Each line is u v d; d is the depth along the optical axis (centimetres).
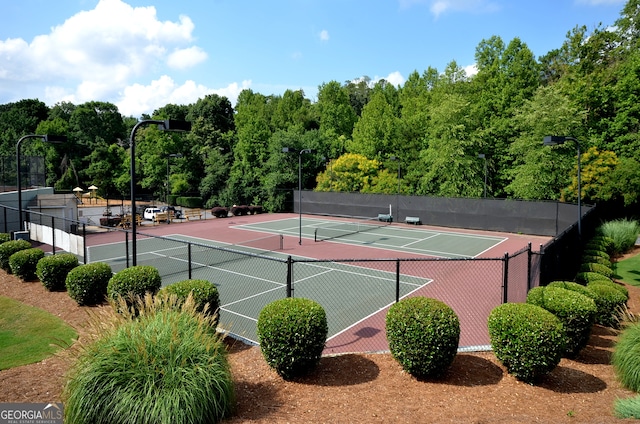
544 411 608
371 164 4669
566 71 4484
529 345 674
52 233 1767
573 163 3259
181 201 5825
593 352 882
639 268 1905
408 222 3816
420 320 691
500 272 1861
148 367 570
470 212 3509
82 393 548
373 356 818
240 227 3619
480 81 4300
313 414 587
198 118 6650
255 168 5072
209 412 555
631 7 4072
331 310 1372
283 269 1989
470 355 827
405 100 5891
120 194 6562
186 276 1845
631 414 566
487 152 4075
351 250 2575
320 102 7056
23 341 959
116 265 2086
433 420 568
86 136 7256
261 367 772
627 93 3462
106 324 656
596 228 2572
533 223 3195
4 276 1535
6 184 3053
